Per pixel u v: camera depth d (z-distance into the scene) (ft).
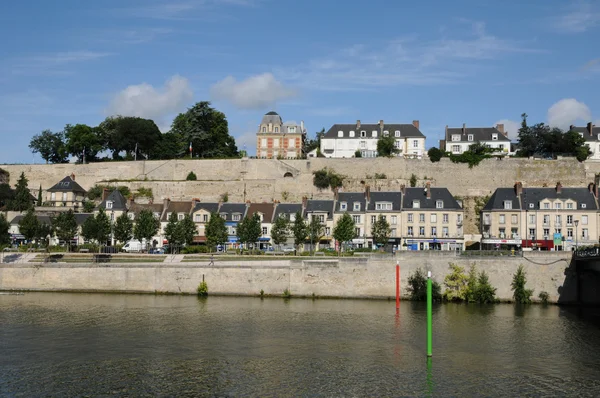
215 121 449.89
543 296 223.30
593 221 290.35
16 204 356.79
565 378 136.98
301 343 164.35
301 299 228.63
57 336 169.89
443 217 305.53
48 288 244.63
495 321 192.24
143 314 198.49
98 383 131.64
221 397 123.95
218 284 236.02
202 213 326.65
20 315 196.03
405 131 418.31
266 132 458.91
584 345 163.94
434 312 206.08
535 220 296.30
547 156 385.09
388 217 309.01
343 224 275.39
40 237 287.07
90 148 430.20
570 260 222.89
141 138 431.02
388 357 152.25
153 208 337.52
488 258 227.40
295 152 455.63
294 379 135.03
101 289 241.96
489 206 306.35
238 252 281.33
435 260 229.45
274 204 327.67
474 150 392.47
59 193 371.56
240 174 392.27
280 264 240.94
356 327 182.50
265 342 165.07
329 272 231.71
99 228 282.56
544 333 176.76
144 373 138.31
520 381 134.72
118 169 402.52
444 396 125.59
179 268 238.68
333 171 380.17
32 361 146.82
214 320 190.29
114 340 166.09
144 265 240.73
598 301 220.43
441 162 373.81
